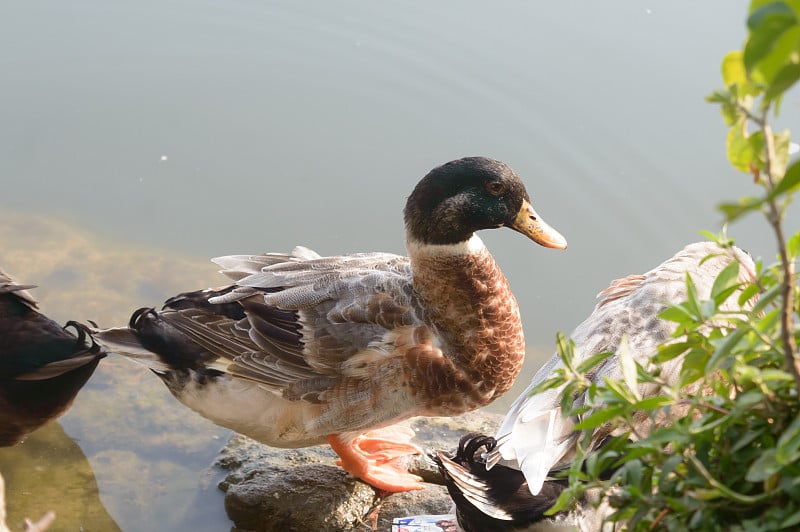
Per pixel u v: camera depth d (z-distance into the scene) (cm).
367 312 554
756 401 261
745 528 256
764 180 260
